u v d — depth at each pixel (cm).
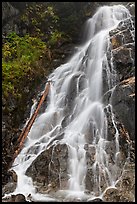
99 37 1313
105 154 971
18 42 1299
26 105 1119
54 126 1084
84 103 1135
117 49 1173
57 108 1145
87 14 1513
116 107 1066
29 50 1288
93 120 1072
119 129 1028
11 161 982
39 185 912
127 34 1229
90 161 943
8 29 1340
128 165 967
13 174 933
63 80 1217
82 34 1490
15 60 1218
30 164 958
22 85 1134
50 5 1491
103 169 935
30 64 1216
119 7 1502
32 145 1018
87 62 1252
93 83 1173
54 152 966
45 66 1282
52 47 1382
